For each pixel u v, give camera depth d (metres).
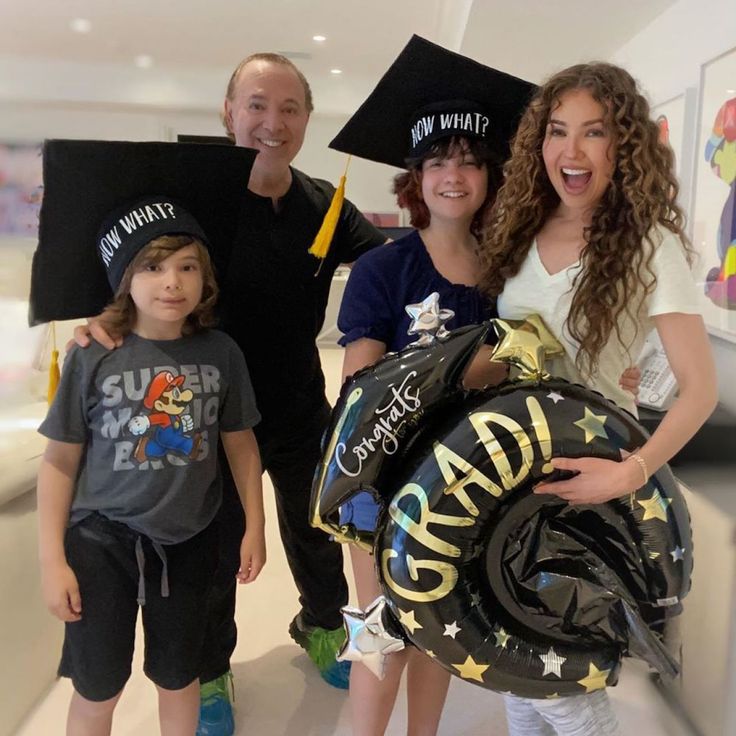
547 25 2.76
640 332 1.14
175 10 5.10
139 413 1.27
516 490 1.01
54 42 6.30
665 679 1.15
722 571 1.51
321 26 5.42
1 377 2.04
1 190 2.72
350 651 1.15
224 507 1.64
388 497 1.08
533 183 1.18
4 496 1.59
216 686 1.72
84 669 1.29
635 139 1.08
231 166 1.36
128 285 1.25
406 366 1.04
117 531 1.29
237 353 1.41
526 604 1.08
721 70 1.96
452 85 1.30
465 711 1.79
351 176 8.34
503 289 1.24
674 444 1.02
